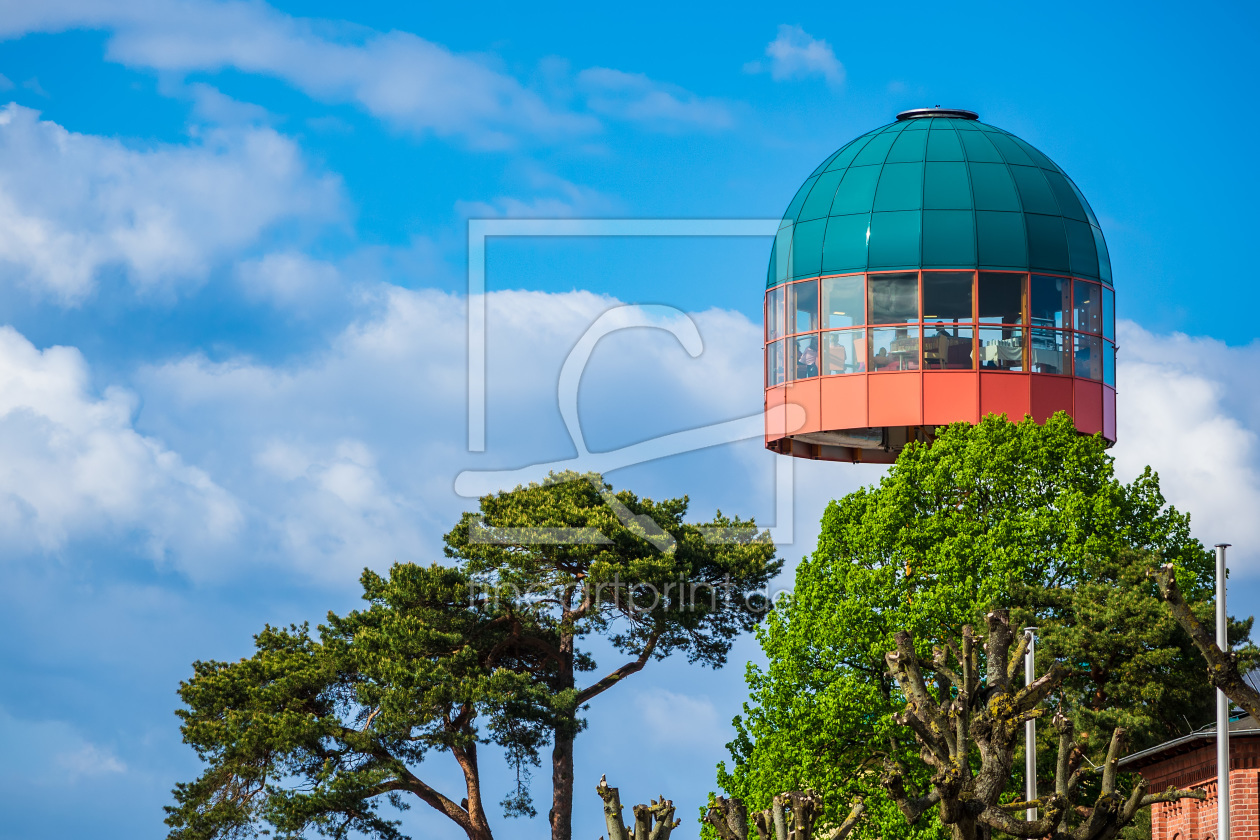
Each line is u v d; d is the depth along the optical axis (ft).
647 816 270.87
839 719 338.13
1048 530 347.56
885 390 413.80
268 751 495.00
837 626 346.95
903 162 426.10
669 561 502.38
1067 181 433.48
